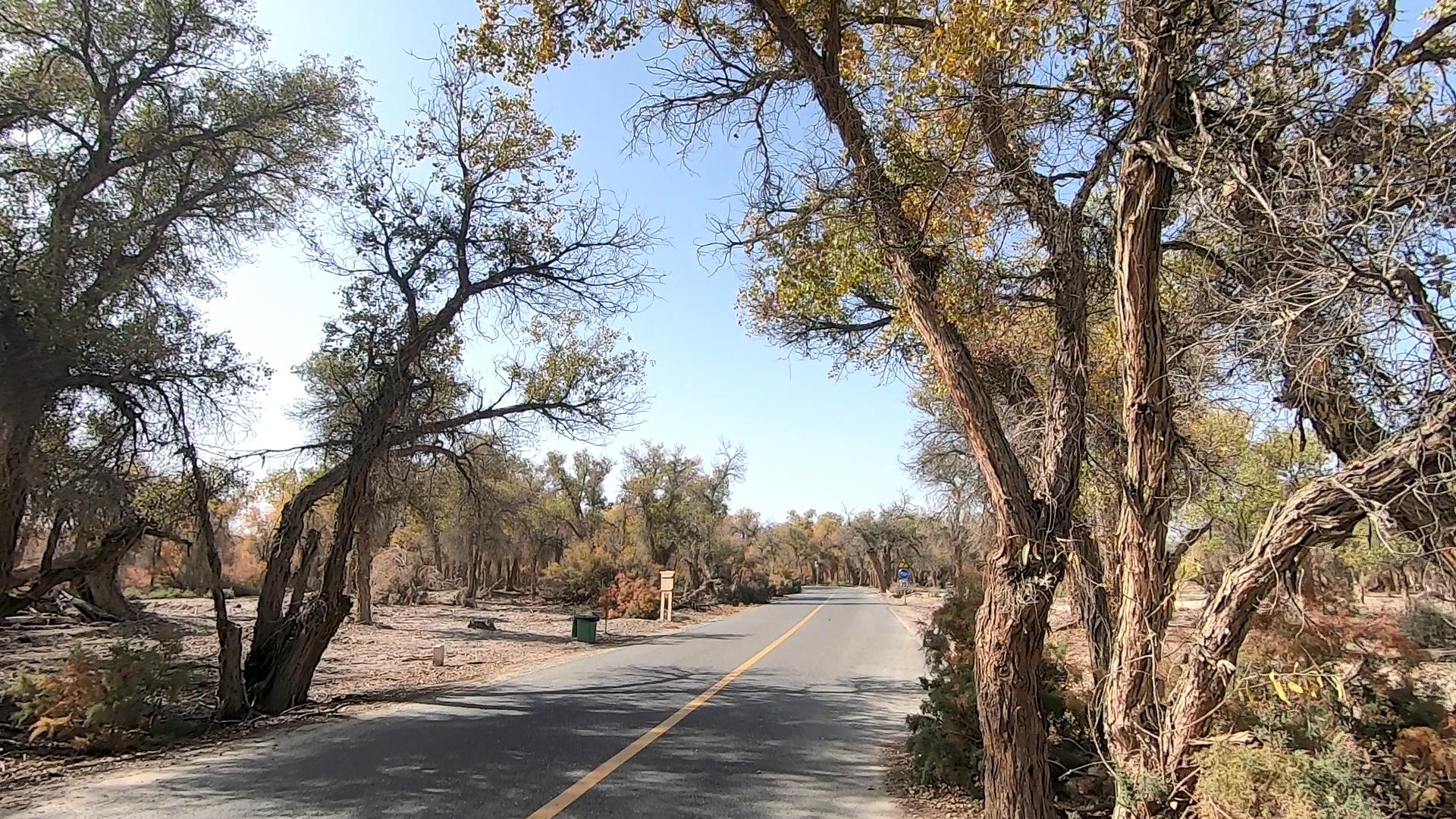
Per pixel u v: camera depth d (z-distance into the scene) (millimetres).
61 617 27406
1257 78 4551
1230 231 4473
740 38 7172
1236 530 7020
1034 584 5172
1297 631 5270
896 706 12695
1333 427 4527
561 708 12055
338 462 14742
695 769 8305
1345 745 4637
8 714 9828
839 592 89500
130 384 10414
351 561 33812
